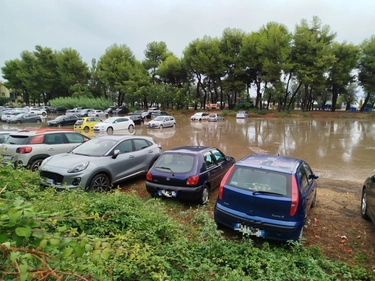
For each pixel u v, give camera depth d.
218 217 4.70
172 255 3.40
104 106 57.00
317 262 3.73
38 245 1.31
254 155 5.71
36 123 32.53
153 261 2.99
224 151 14.48
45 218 1.56
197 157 6.32
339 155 13.41
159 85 57.66
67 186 5.40
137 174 7.71
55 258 1.52
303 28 46.88
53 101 57.31
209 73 52.56
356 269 3.61
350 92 67.50
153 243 3.67
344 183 8.40
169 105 60.56
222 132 24.09
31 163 7.72
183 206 6.06
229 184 4.73
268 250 4.04
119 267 2.82
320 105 81.94
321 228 5.08
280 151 14.52
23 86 69.31
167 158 6.51
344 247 4.39
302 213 4.26
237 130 25.91
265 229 4.21
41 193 4.81
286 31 50.16
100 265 2.36
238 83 51.97
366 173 9.88
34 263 1.40
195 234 4.38
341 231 4.96
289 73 51.09
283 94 50.50
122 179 7.18
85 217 2.01
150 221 4.27
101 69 64.88
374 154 13.66
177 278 3.00
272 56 46.06
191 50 54.19
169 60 57.34
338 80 49.38
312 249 4.11
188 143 17.36
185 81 61.94
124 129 25.89
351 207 6.24
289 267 3.50
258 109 53.41
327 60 44.81
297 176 4.55
